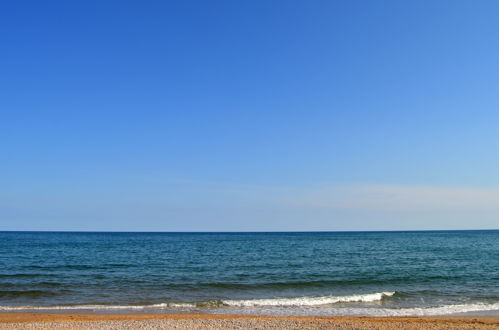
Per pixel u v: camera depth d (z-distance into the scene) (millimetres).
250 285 30219
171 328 16547
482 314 21281
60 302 23922
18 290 27375
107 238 144000
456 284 31125
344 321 18453
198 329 16359
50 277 33844
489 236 172875
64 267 42125
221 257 56656
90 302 24016
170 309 22391
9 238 134250
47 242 104062
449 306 23391
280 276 35281
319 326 16922
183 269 40719
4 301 24031
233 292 27719
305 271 39062
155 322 17875
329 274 36656
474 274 36750
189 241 117438
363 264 46281
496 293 27547
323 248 80188
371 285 30641
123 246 87125
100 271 38656
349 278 33969
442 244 98375
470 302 24609
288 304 23797
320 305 23625
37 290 27453
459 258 54938
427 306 23406
